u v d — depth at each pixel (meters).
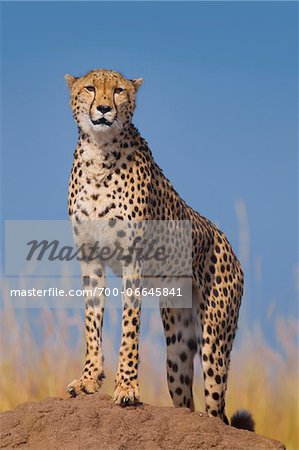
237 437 18.86
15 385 25.36
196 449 18.39
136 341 20.28
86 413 18.28
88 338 20.59
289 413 26.64
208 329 22.30
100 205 20.70
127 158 20.92
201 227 22.69
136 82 21.38
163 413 19.05
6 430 18.03
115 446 17.81
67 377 25.59
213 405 22.23
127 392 19.33
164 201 21.91
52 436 17.91
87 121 20.72
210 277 22.52
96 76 20.84
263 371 27.03
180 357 22.58
